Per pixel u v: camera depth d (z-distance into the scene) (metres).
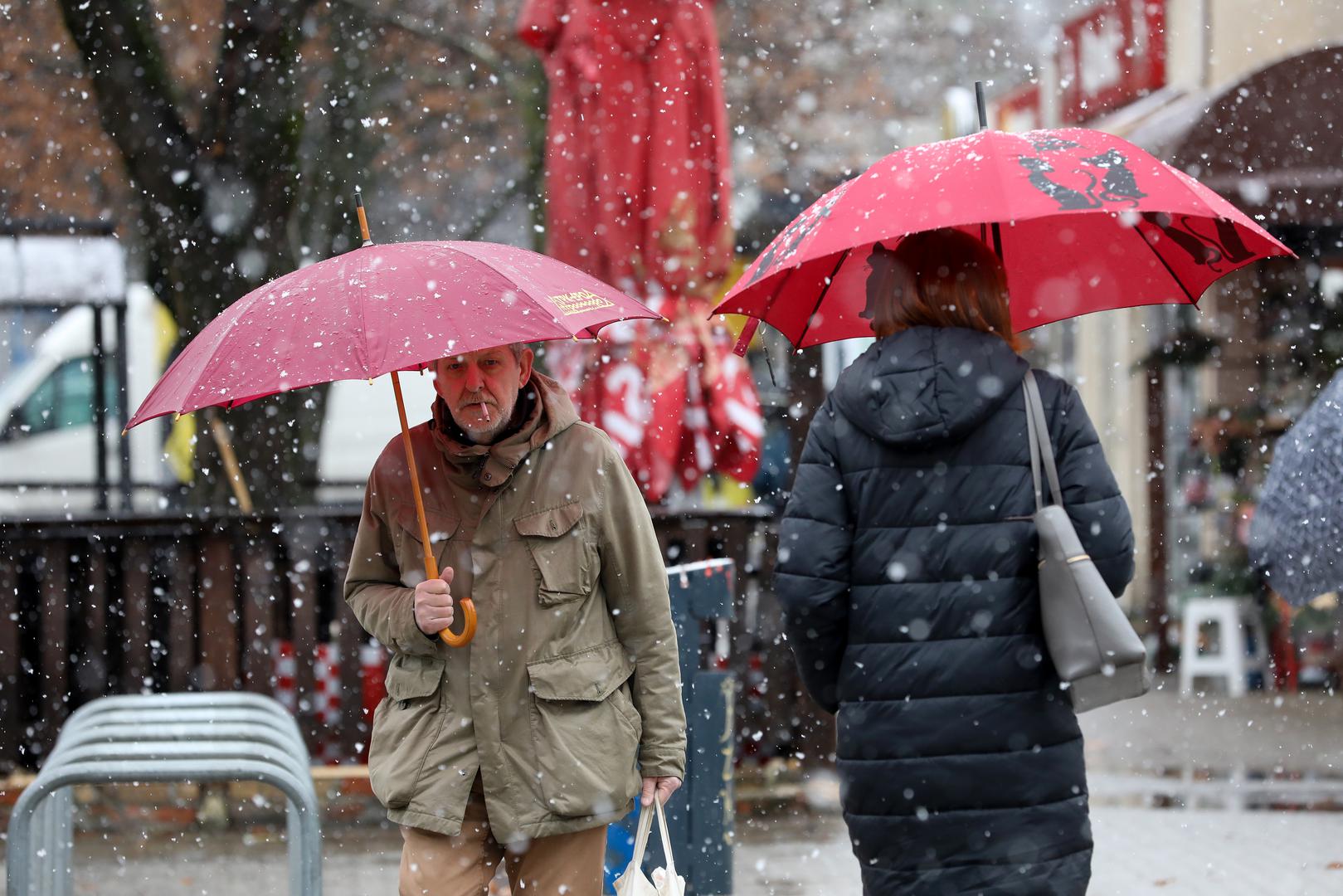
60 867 18.78
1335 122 42.00
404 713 13.41
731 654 30.39
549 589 13.26
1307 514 15.66
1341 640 39.50
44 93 62.53
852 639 12.88
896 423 12.47
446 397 13.30
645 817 13.70
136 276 48.16
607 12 28.33
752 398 28.25
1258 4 51.69
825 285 15.50
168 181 38.59
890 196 13.30
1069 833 12.61
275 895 23.83
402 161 66.56
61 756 15.32
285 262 39.34
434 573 13.32
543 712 13.13
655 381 27.61
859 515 12.79
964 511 12.57
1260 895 22.36
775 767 30.34
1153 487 57.97
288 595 30.58
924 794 12.50
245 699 17.33
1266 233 14.06
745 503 52.78
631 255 28.06
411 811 13.16
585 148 28.30
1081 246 15.48
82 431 69.38
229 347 12.79
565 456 13.54
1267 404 49.19
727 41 71.31
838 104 73.25
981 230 15.42
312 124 49.31
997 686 12.50
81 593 29.91
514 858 13.76
